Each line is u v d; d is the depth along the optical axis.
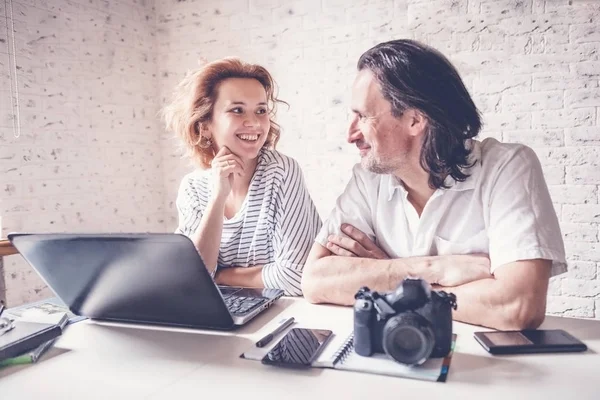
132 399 0.71
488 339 0.89
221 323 0.98
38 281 3.09
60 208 3.27
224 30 3.75
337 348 0.87
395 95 1.13
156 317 1.02
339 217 1.36
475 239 1.23
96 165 3.53
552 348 0.84
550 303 2.92
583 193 2.81
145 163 3.95
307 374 0.77
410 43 1.16
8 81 2.93
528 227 1.08
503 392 0.69
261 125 1.69
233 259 1.70
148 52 3.95
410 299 0.78
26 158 3.04
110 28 3.62
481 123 1.25
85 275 0.96
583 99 2.77
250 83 1.70
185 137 1.82
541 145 2.88
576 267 2.85
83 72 3.42
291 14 3.51
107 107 3.61
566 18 2.77
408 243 1.31
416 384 0.72
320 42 3.43
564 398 0.67
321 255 1.31
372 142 1.18
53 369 0.83
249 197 1.67
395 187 1.29
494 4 2.90
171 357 0.87
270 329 1.00
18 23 2.98
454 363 0.80
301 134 3.54
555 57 2.81
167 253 0.84
